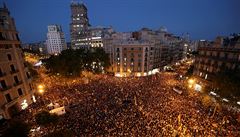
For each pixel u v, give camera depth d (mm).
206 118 31719
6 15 35688
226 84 33125
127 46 74312
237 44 38375
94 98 42531
